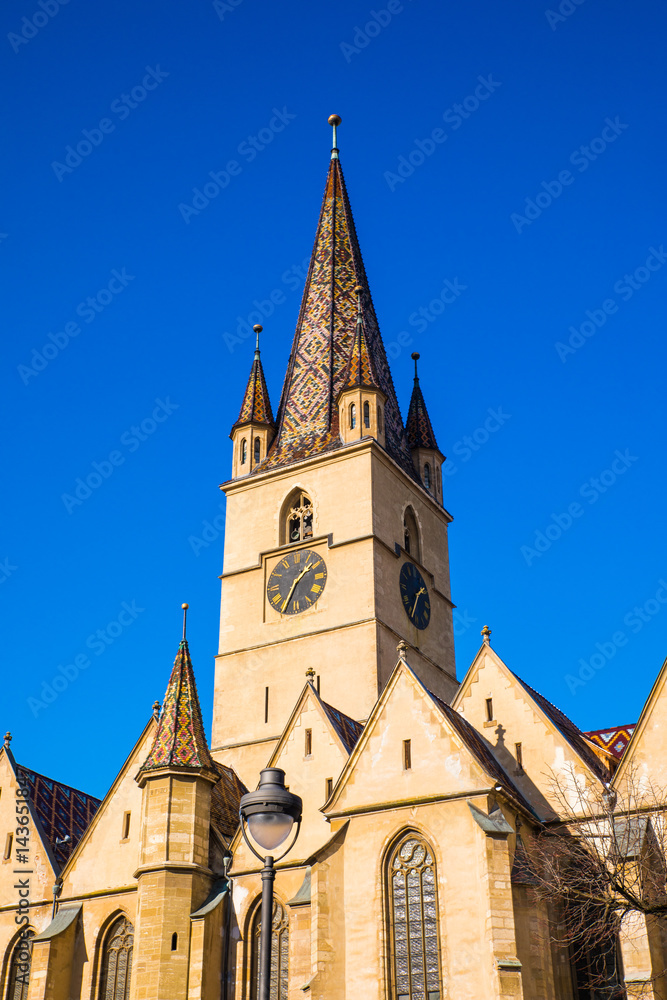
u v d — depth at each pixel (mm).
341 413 87188
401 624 81438
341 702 76375
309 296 98688
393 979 53500
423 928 53938
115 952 65938
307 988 53656
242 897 62969
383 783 57312
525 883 52938
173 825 63812
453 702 63344
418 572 86000
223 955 61906
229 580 85500
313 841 62906
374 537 80625
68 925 66438
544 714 60750
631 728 67250
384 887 55312
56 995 64688
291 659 79688
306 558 82500
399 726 58281
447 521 94125
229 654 82375
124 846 68375
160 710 70625
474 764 55719
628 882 49375
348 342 94375
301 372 93938
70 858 69750
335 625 79000
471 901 52906
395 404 95688
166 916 61375
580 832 54781
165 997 59344
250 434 90500
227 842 65625
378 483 84000
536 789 59219
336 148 107312
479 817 53812
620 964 53750
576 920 54625
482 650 63875
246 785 76688
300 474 86188
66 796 78062
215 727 80438
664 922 52188
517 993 49375
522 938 52031
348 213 103625
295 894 61969
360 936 54750
